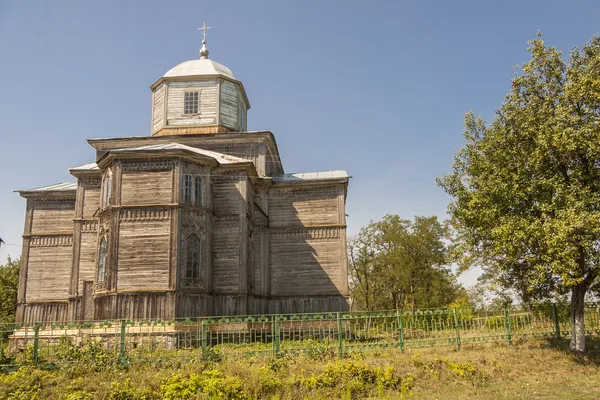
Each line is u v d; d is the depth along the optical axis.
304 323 30.53
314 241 33.72
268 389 15.09
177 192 27.28
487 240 21.73
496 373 17.31
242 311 28.73
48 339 19.73
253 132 35.28
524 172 19.88
